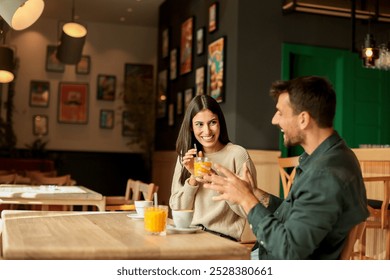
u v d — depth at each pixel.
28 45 9.83
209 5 6.80
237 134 5.85
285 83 1.72
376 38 6.43
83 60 10.02
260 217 1.60
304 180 1.60
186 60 7.60
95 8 9.26
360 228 1.64
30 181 5.98
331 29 6.29
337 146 1.63
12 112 9.62
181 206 2.47
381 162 4.44
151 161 9.30
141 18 9.84
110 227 1.81
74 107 9.95
